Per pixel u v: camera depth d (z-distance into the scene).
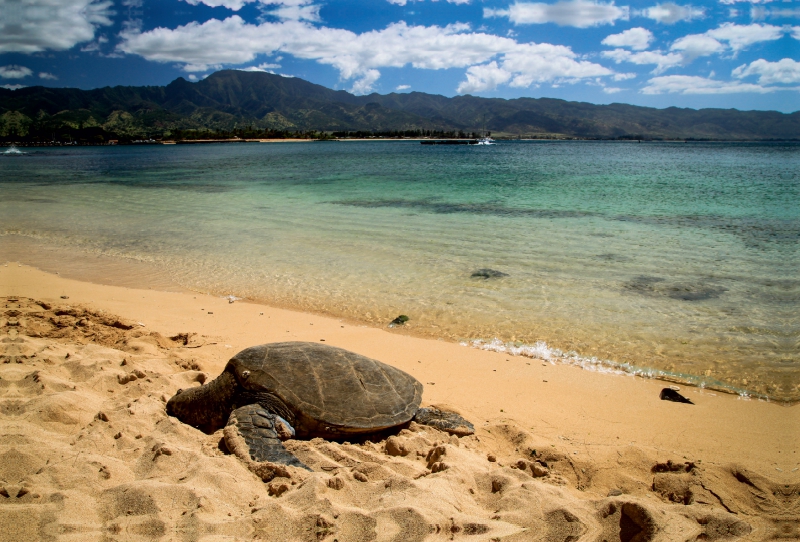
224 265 12.38
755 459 4.43
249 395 4.97
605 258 12.52
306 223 17.89
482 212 20.00
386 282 10.84
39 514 2.98
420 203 22.78
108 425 4.40
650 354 7.24
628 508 3.29
